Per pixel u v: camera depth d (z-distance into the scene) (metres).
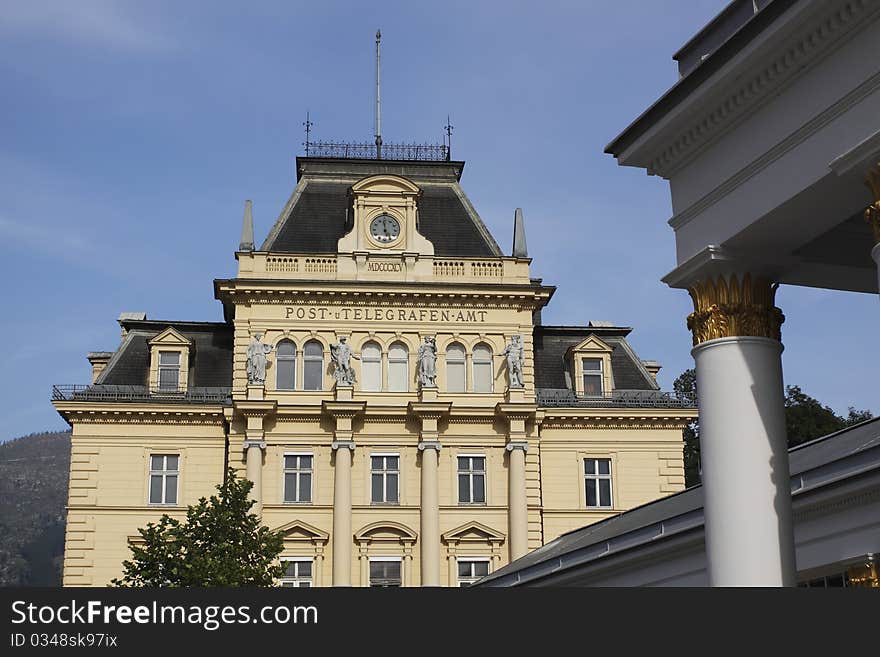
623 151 20.22
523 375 61.81
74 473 59.72
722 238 18.44
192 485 60.09
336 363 60.53
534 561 41.50
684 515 30.97
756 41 16.91
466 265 62.75
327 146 67.44
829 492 24.38
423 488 59.69
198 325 64.06
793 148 17.11
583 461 62.34
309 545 58.88
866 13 15.60
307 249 63.47
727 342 18.39
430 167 66.81
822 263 19.41
